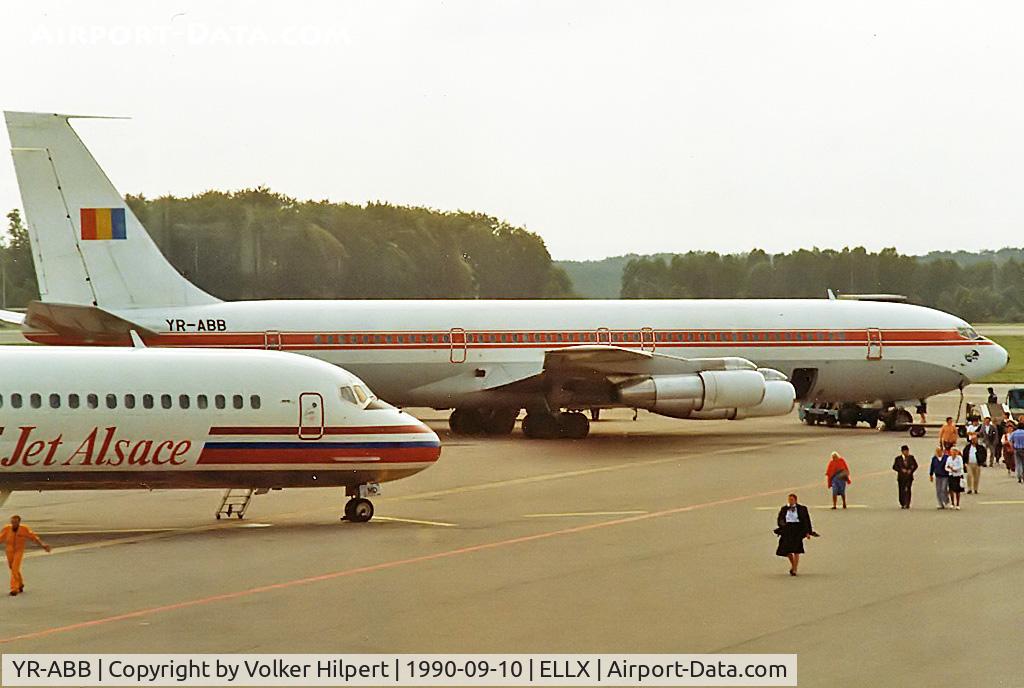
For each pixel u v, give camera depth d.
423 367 90.62
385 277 165.25
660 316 94.69
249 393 54.31
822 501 63.22
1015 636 34.59
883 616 37.06
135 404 52.91
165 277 86.69
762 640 34.16
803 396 97.31
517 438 94.81
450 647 33.44
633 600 39.34
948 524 55.88
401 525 55.12
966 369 98.81
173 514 58.62
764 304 97.25
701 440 93.81
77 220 84.69
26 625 35.94
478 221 186.62
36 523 55.88
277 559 46.53
